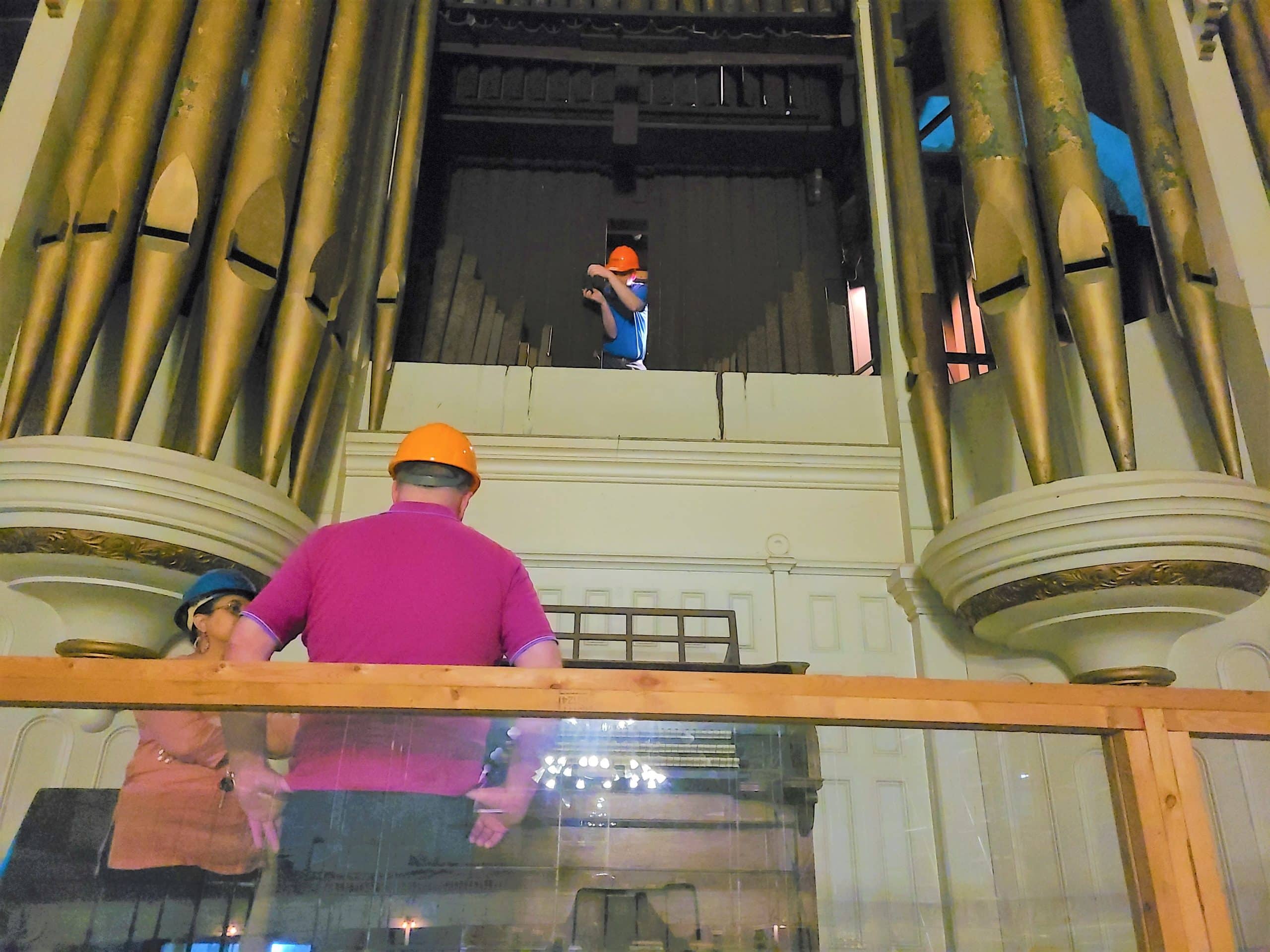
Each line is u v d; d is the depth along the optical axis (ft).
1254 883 5.82
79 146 13.43
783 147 20.33
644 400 16.66
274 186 13.35
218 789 5.61
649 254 19.74
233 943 5.34
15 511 11.03
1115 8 16.28
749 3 20.57
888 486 15.65
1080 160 13.88
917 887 6.19
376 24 17.06
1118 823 5.92
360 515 14.93
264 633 6.25
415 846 5.56
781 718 5.84
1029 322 13.32
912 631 14.52
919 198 16.79
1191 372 13.58
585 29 19.99
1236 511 11.47
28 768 5.63
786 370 18.11
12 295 12.94
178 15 14.62
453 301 18.21
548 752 5.80
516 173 20.49
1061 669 13.50
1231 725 6.08
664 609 12.60
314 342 13.51
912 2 19.57
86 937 5.35
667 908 5.60
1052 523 11.83
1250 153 14.87
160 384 13.80
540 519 15.20
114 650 11.91
